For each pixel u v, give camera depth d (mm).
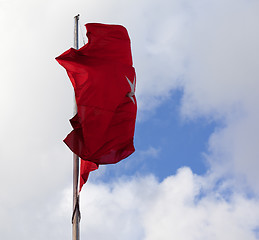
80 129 17344
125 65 18453
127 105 18203
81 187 16984
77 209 16609
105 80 17594
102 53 18703
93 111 17250
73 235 16094
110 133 17578
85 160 16891
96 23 19016
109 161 17234
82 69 17547
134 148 18125
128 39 19484
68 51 17922
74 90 17453
